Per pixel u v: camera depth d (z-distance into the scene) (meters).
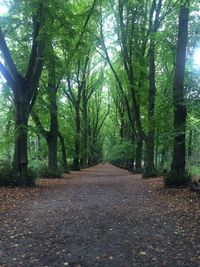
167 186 16.31
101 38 27.19
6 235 8.34
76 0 25.69
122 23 24.25
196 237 8.05
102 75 46.06
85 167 53.50
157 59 27.91
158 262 6.52
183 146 16.38
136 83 26.00
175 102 15.90
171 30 22.61
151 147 25.14
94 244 7.60
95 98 63.19
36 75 18.09
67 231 8.68
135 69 25.89
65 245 7.54
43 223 9.53
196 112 16.22
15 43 21.62
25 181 17.92
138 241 7.81
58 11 16.62
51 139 27.64
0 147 21.62
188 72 17.83
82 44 20.75
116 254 6.96
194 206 11.41
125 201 13.41
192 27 21.17
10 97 25.17
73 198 14.36
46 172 26.83
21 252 7.11
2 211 11.15
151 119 19.61
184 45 16.02
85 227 9.08
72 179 25.67
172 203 12.28
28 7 15.52
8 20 17.11
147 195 14.82
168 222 9.52
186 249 7.23
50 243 7.69
